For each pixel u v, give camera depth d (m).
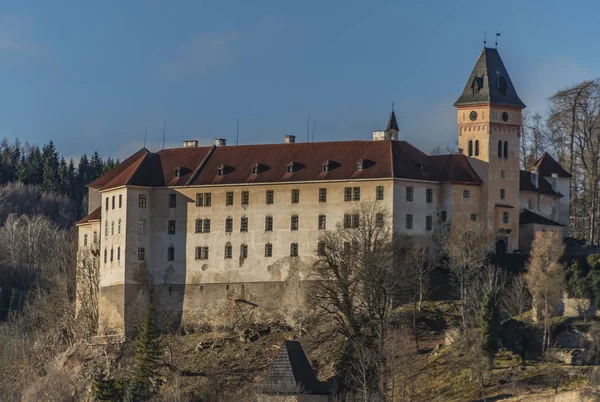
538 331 176.75
